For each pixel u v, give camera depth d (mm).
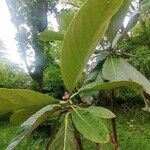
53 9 4328
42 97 350
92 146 2582
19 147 2574
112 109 542
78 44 336
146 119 3758
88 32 324
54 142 376
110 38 518
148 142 3209
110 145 431
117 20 497
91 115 354
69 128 375
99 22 316
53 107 355
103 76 478
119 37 556
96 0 296
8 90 326
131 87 390
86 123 346
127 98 3945
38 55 4305
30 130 343
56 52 4270
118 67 492
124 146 3105
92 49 342
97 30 323
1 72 4777
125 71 488
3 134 3379
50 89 3982
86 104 445
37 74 4262
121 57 544
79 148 394
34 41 4301
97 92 485
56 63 4164
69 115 368
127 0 484
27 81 4715
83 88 389
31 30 4398
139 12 576
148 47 2586
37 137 2525
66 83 370
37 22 4430
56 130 387
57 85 3877
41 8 4434
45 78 4246
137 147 3092
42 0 4328
